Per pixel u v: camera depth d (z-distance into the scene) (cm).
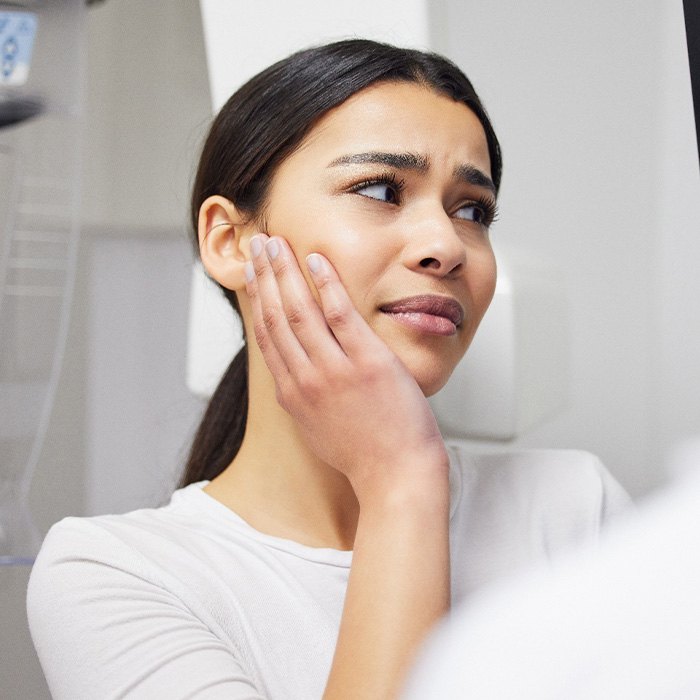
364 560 64
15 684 189
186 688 62
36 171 166
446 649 23
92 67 203
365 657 59
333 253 74
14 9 137
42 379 151
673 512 21
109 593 70
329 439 70
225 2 134
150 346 212
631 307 147
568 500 92
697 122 70
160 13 202
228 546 78
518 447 141
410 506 65
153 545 76
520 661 21
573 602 21
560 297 125
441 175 77
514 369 109
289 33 131
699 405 146
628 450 149
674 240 145
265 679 72
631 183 145
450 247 73
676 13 141
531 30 141
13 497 146
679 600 20
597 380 148
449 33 140
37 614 73
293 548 78
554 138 143
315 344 71
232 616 73
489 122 88
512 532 87
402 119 76
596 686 20
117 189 205
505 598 23
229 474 86
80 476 211
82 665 68
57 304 157
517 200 142
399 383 69
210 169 88
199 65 202
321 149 77
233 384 99
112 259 211
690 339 145
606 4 141
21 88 138
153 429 212
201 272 121
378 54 79
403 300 74
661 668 20
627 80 143
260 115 81
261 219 81
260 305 75
